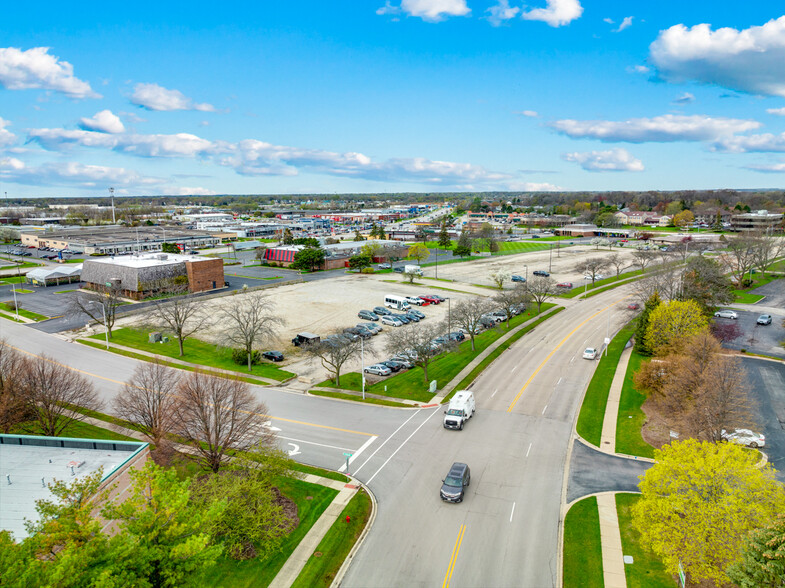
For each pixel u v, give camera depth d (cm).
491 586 2797
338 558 3022
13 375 4566
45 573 1731
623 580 2827
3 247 17825
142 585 1895
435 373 6141
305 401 5384
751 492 2578
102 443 3447
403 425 4806
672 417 4494
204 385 4156
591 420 4872
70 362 6462
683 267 9450
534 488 3744
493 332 8019
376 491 3725
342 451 4309
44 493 2881
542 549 3089
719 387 4031
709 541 2533
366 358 6831
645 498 3077
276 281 12300
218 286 11244
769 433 4522
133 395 4309
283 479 3853
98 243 16388
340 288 11612
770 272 12825
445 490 3591
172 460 3819
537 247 19875
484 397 5488
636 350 6950
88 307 8462
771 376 5928
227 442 3769
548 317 9050
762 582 2167
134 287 9838
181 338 6900
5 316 8644
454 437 4556
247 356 6569
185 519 2306
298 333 7938
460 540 3178
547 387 5753
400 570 2925
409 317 8762
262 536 3034
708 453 2756
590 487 3753
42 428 4431
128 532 2138
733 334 7206
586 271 12688
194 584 2169
